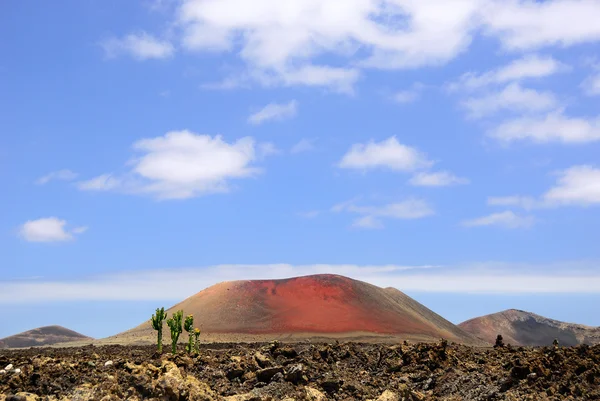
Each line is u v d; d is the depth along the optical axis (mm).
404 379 40625
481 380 38688
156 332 117312
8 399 26922
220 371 39031
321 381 37969
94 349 69688
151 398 28375
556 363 39281
